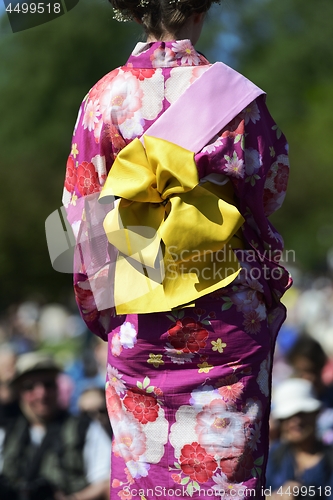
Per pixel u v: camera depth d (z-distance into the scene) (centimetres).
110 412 412
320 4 6159
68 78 5319
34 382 838
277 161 409
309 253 6078
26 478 795
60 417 845
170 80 398
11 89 5447
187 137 387
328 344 1712
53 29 5166
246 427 389
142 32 447
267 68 5975
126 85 401
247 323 393
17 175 5284
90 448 809
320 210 6044
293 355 877
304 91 5956
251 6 6153
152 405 396
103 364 1115
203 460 387
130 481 398
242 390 389
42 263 5219
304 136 5888
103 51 5209
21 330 3478
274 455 732
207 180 388
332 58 5956
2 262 5144
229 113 389
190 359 390
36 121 5459
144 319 396
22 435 826
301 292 3634
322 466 718
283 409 738
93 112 407
